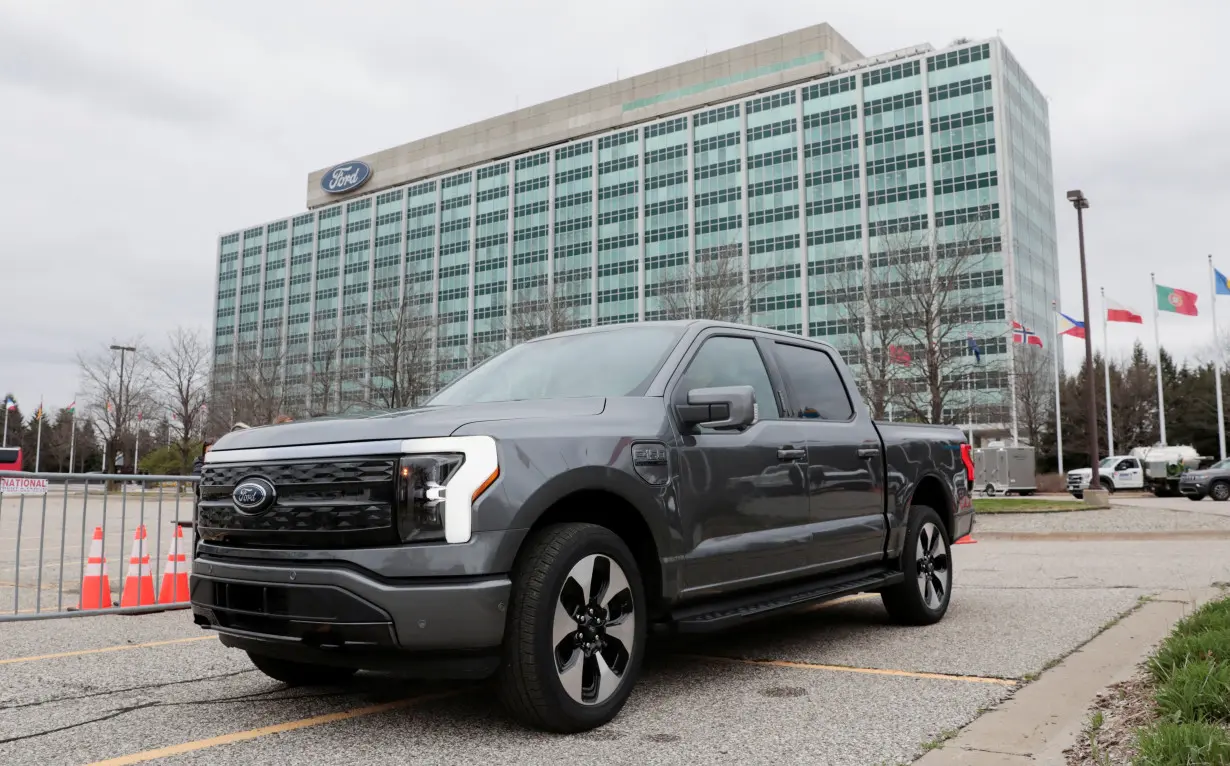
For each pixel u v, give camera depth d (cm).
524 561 367
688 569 432
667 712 409
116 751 356
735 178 7700
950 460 693
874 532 582
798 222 7294
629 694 405
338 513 356
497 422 373
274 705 427
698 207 7894
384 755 347
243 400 4684
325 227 10825
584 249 8588
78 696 449
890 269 3291
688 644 578
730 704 423
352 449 363
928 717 395
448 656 348
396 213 10156
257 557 371
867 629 629
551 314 4409
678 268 6850
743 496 470
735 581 461
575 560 372
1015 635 593
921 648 557
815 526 526
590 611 383
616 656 397
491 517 351
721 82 8506
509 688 362
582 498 400
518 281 9012
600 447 395
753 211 7550
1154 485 3878
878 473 595
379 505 352
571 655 374
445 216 9731
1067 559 1167
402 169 10788
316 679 471
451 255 9600
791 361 571
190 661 540
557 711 362
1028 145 7175
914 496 657
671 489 425
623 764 334
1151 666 439
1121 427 6216
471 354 6241
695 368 480
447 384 540
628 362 476
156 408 5162
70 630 668
